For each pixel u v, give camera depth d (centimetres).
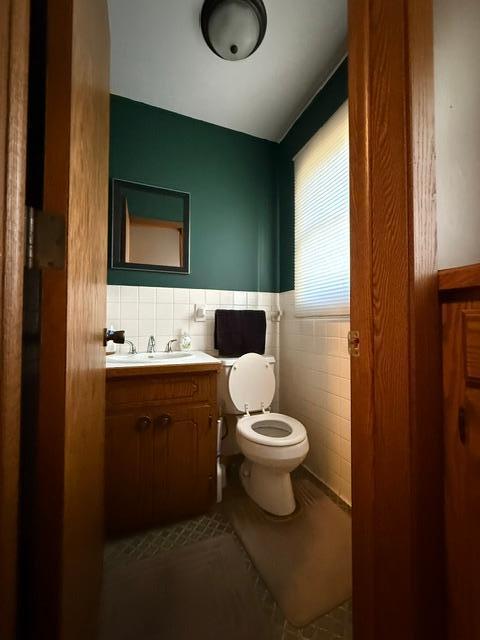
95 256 70
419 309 52
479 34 57
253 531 123
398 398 53
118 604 91
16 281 35
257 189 209
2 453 33
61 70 44
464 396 50
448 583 52
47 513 42
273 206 214
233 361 168
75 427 51
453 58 59
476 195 55
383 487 55
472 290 49
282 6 122
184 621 86
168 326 181
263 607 91
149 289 177
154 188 180
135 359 150
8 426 34
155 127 182
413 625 50
